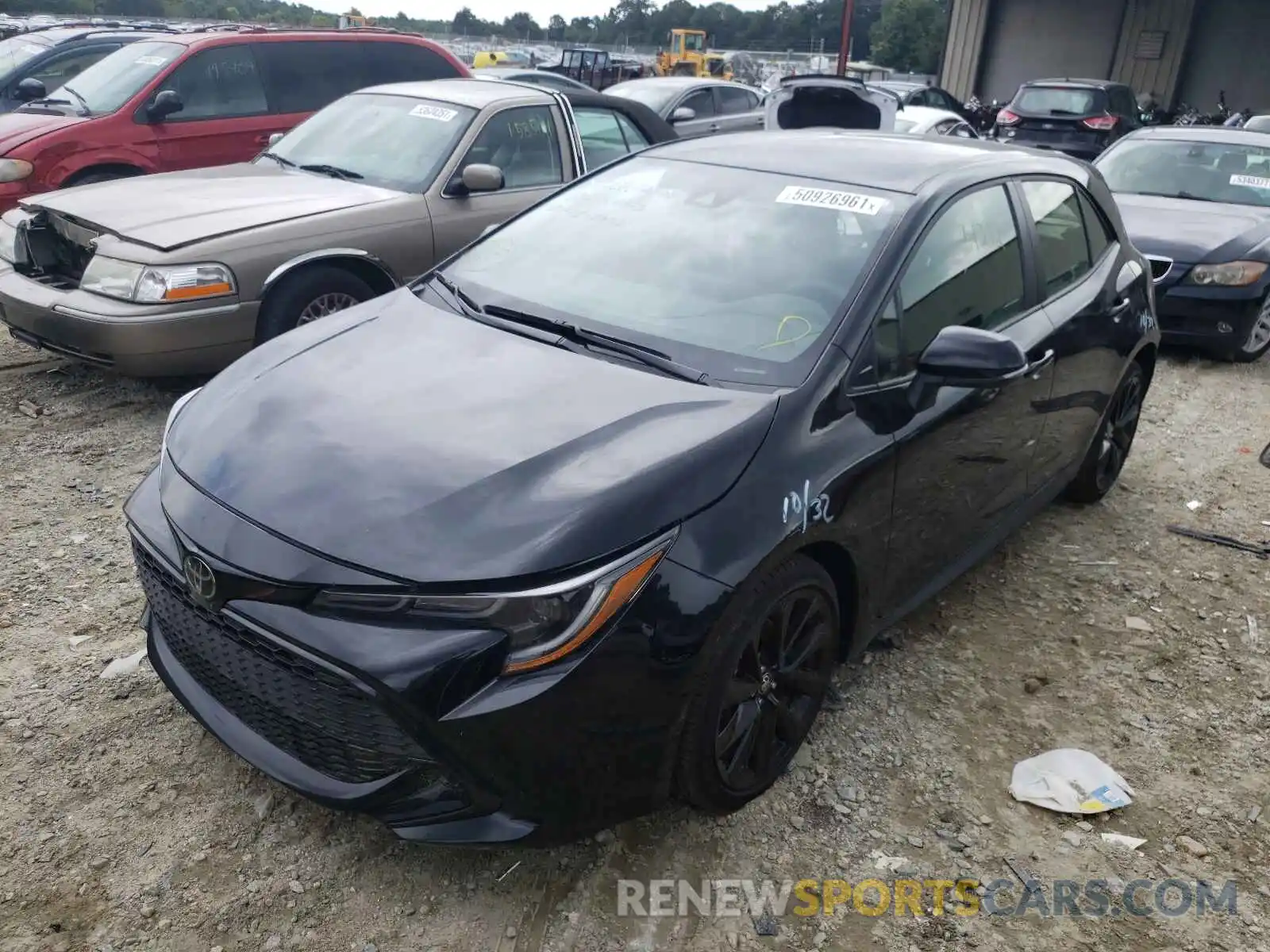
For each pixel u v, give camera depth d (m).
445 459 2.50
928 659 3.67
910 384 3.10
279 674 2.38
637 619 2.34
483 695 2.23
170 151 7.86
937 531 3.39
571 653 2.27
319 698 2.33
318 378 2.96
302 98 8.55
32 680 3.26
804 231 3.34
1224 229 7.28
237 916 2.49
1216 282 7.04
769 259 3.28
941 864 2.78
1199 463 5.59
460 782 2.29
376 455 2.53
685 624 2.40
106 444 5.04
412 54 9.19
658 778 2.49
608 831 2.80
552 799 2.36
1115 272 4.54
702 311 3.16
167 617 2.68
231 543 2.38
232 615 2.37
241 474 2.55
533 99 6.71
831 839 2.83
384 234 5.71
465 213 6.11
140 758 2.97
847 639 3.14
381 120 6.59
